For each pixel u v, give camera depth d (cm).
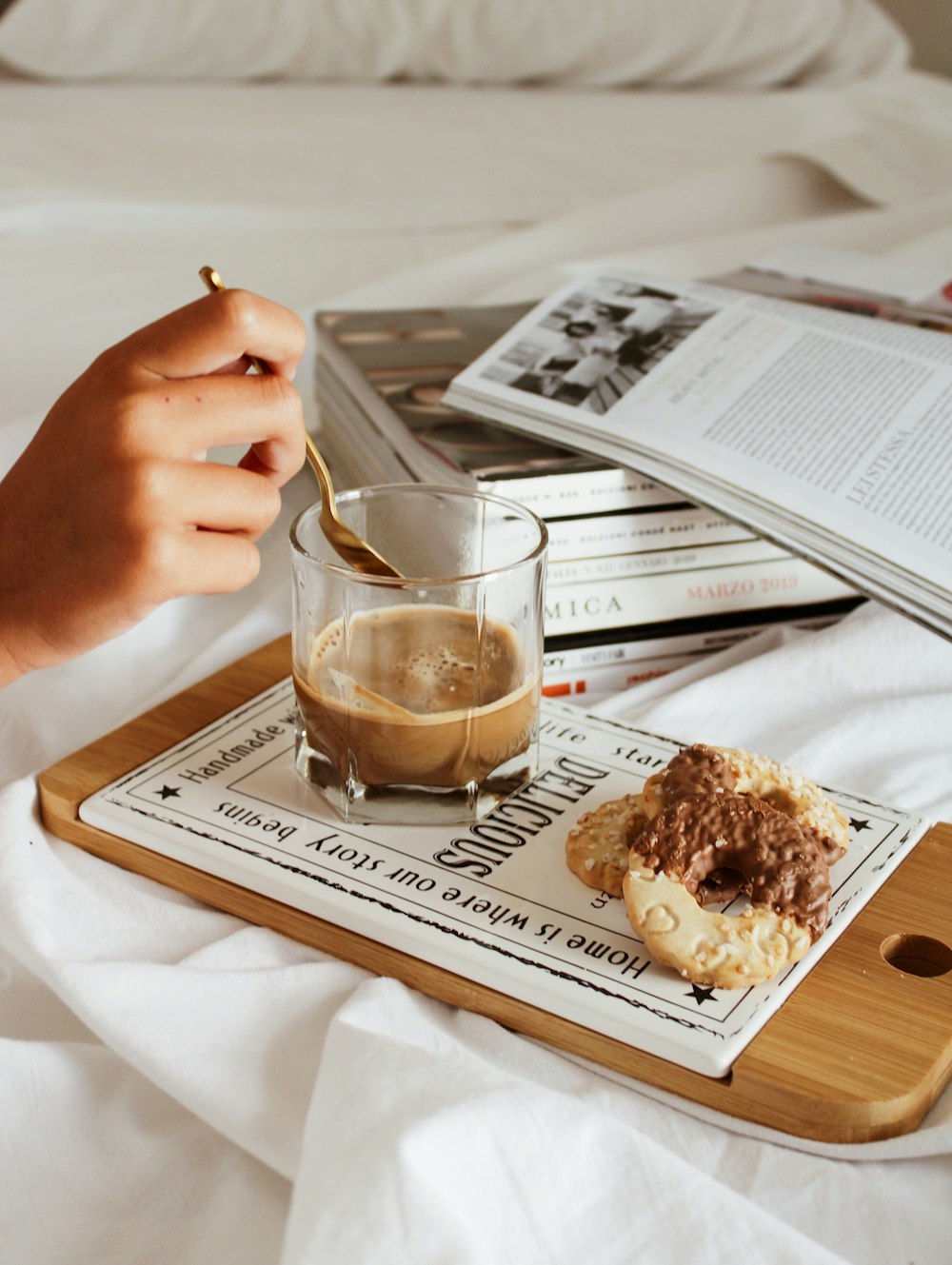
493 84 212
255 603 80
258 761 62
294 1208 38
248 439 54
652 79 213
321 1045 47
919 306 92
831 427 72
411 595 53
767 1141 44
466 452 73
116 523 52
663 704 70
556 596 74
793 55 213
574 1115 41
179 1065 45
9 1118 46
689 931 47
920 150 156
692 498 69
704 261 126
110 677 74
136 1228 44
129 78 199
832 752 66
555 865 54
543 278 119
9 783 62
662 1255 38
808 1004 47
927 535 65
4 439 85
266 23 199
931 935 50
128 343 54
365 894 52
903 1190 43
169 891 57
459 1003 49
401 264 135
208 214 144
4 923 52
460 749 55
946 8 256
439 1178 38
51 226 142
